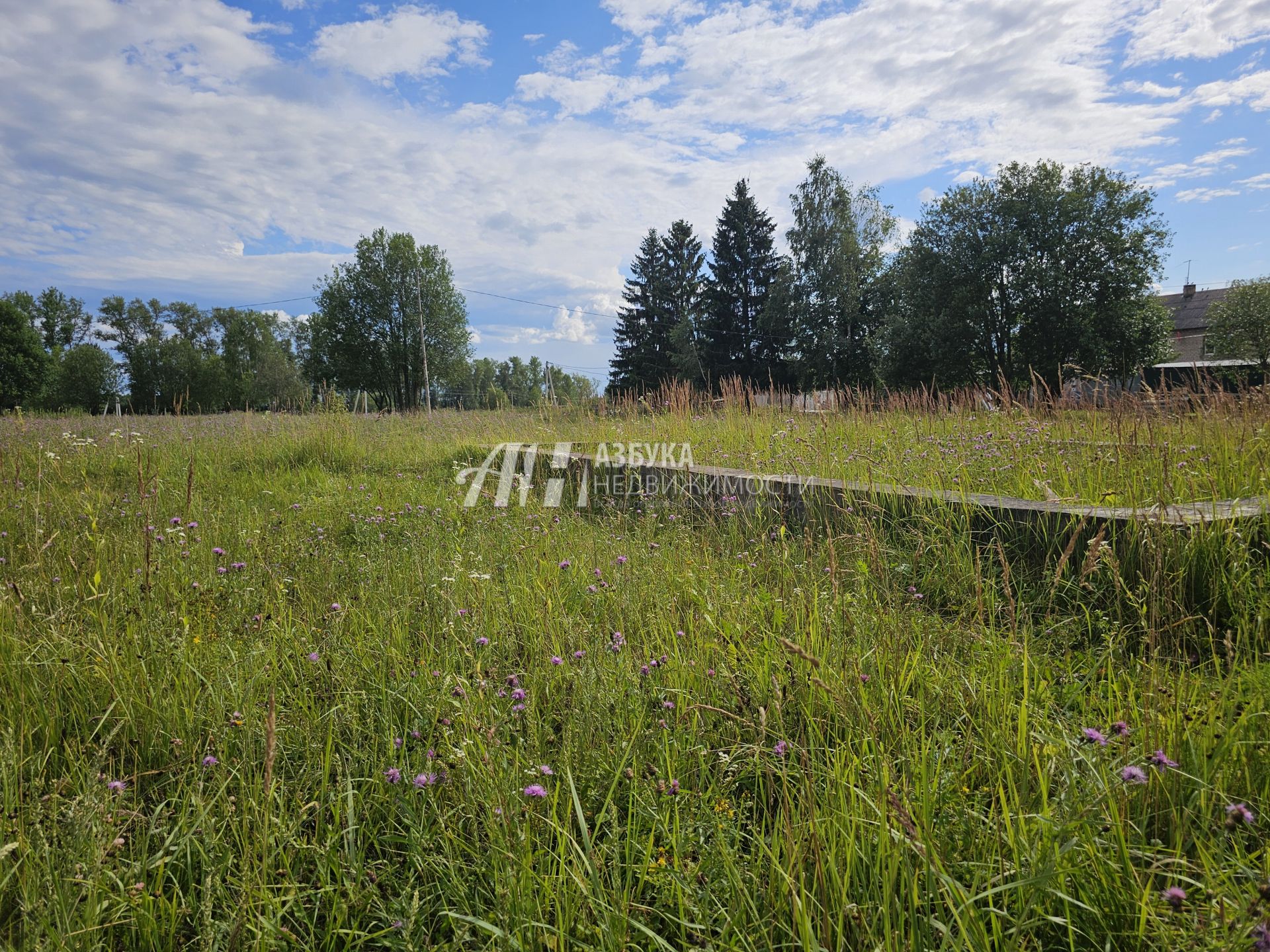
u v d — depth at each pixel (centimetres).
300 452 945
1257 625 259
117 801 187
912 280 3272
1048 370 2922
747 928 155
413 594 357
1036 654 277
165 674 254
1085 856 157
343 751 223
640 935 159
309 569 407
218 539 459
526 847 163
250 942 151
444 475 821
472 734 203
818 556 389
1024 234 2944
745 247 4597
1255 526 310
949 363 3052
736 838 184
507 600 342
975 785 199
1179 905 130
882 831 159
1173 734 184
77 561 389
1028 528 369
